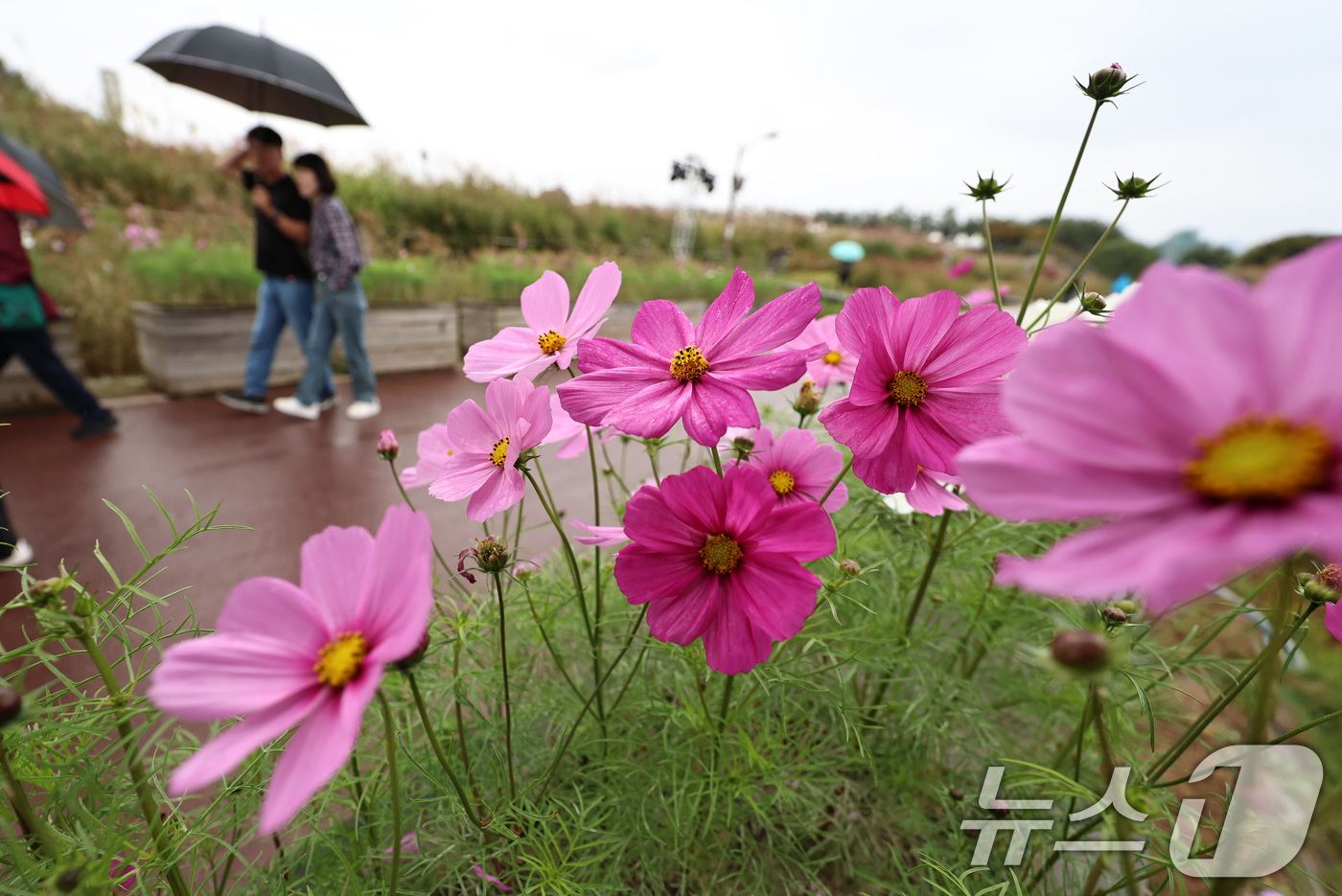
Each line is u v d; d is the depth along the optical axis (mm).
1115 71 862
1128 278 1702
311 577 569
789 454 1143
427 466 1301
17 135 8016
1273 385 335
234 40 4504
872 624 1522
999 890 1094
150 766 963
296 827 1060
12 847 720
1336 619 725
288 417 4590
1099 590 296
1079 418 366
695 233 17312
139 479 3373
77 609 665
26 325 3504
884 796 1479
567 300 1045
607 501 3229
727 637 774
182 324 4801
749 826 1428
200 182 9070
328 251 4211
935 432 745
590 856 1273
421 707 653
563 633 1683
